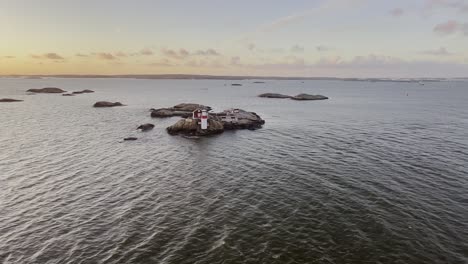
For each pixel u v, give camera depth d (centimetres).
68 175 3450
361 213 2405
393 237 2055
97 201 2734
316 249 1942
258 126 6750
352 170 3475
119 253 1930
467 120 7475
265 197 2767
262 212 2469
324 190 2892
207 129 5931
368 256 1861
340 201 2636
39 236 2145
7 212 2519
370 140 5128
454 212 2397
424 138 5247
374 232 2123
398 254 1873
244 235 2122
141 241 2067
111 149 4725
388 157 3994
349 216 2362
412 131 5966
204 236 2119
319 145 4809
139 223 2319
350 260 1827
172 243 2036
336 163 3766
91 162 3988
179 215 2445
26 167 3747
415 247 1939
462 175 3241
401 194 2759
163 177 3388
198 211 2512
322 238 2066
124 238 2106
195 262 1823
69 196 2850
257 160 4016
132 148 4800
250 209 2530
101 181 3259
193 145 5006
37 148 4753
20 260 1872
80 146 4916
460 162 3722
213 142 5219
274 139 5394
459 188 2884
